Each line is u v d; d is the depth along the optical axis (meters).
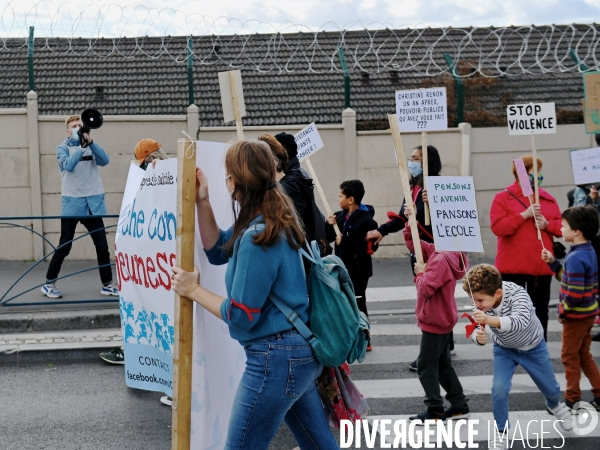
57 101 13.78
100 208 8.91
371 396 6.25
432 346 5.39
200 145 3.93
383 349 7.71
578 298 5.52
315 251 3.65
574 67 14.27
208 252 3.80
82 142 8.62
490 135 13.20
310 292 3.56
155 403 6.05
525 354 5.03
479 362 7.24
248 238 3.35
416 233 5.43
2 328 7.93
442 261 5.30
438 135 13.01
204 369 3.97
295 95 14.18
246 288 3.31
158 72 14.59
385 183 12.88
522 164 6.80
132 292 4.74
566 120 13.70
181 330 3.54
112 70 14.63
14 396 6.20
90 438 5.30
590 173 7.23
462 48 15.51
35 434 5.37
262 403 3.43
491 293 4.88
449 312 5.36
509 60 15.16
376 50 15.41
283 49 15.47
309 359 3.47
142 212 4.58
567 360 5.71
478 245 4.97
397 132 5.53
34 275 10.55
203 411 3.98
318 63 15.12
